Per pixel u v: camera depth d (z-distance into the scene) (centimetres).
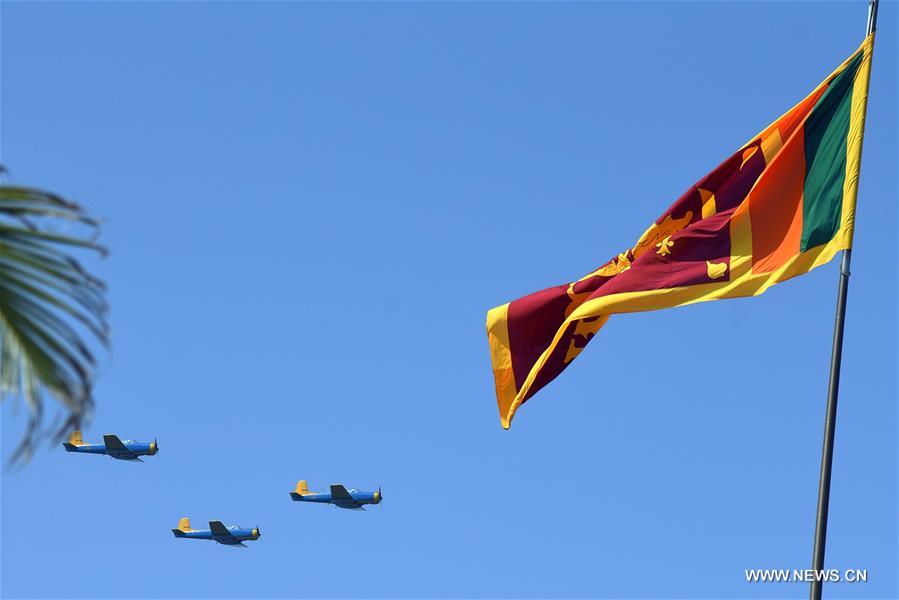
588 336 7200
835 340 6103
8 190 1888
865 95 6700
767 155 6944
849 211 6488
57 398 1927
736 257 6712
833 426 5897
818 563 5753
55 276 1950
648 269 6800
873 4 6844
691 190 7081
